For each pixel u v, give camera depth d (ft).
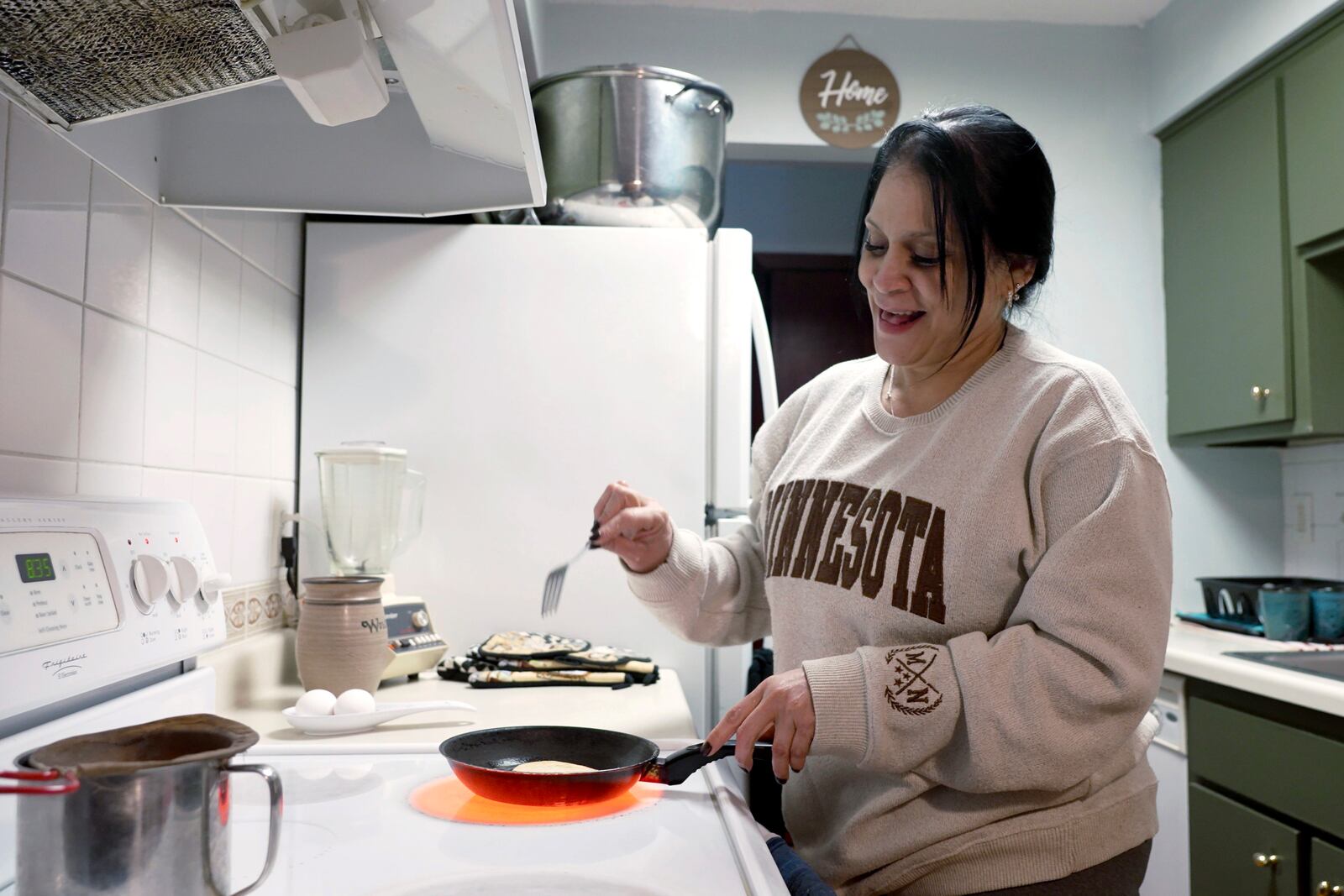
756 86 8.28
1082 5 8.29
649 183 5.46
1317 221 6.77
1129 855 2.87
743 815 2.33
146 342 3.33
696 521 5.19
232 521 4.15
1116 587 2.59
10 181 2.52
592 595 5.09
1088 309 8.43
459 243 5.20
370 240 5.15
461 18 2.10
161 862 1.46
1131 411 2.80
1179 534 8.41
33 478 2.64
